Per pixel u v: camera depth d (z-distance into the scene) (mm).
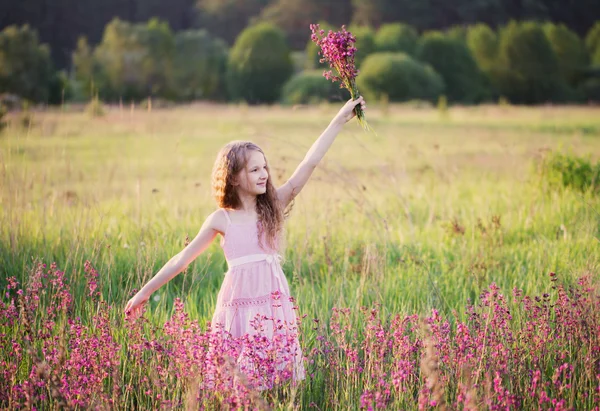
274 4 104688
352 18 100125
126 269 5262
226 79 72125
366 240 6047
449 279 5285
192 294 5039
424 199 8492
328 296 4797
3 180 5852
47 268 5051
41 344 3865
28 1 92938
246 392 2986
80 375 3242
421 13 95812
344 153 14703
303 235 6180
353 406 3270
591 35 84062
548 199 7578
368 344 3596
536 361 3432
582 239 5719
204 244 3641
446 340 3463
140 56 66125
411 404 3246
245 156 3588
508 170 10336
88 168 12312
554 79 72938
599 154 13164
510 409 3105
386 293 4848
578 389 3336
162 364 3473
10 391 3207
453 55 67625
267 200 3693
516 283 5082
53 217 6539
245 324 3531
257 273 3586
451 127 26891
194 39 73000
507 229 6586
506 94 73438
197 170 13164
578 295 3881
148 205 7750
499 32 78062
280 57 67250
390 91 53969
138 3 103750
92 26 97000
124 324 3883
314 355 3787
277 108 50156
